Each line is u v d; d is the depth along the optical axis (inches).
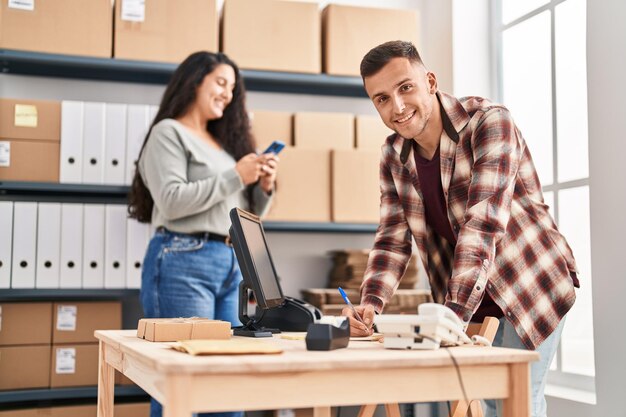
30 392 111.2
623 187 92.4
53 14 116.0
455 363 49.3
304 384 46.5
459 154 70.8
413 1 144.3
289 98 138.7
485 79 134.3
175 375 43.1
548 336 72.9
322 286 136.2
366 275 76.2
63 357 113.8
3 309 112.1
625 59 92.8
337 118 128.3
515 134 68.2
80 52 116.6
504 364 51.7
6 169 113.5
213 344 50.6
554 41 118.6
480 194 64.9
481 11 135.2
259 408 45.3
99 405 71.0
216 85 107.7
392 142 77.5
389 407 76.0
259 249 71.4
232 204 106.7
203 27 121.5
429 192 75.3
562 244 75.8
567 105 115.2
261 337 67.5
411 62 64.9
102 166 116.9
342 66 128.3
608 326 93.8
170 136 103.1
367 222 125.9
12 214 113.2
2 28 114.1
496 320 62.2
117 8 118.4
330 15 128.3
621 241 92.4
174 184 100.4
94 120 116.9
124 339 62.7
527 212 73.7
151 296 101.1
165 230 103.1
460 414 60.2
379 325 53.8
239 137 113.0
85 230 115.6
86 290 115.3
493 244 62.6
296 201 123.8
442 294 79.5
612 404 92.9
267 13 125.5
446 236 78.0
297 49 126.3
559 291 73.2
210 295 102.7
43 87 126.7
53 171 115.6
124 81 129.6
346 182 125.4
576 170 113.1
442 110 71.0
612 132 94.5
